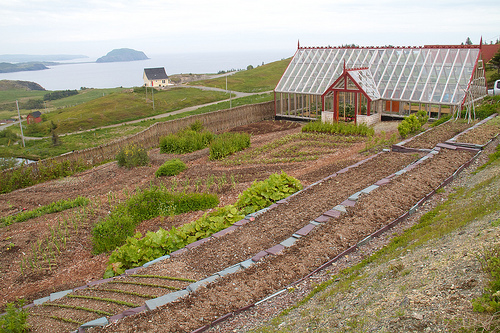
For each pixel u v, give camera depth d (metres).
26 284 8.46
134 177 17.19
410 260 5.99
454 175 10.92
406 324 4.25
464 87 22.98
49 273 8.90
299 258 7.25
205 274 7.16
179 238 9.09
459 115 20.45
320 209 9.51
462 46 24.56
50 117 50.06
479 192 8.55
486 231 5.82
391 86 25.55
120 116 45.91
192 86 70.00
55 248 10.11
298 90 29.86
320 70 29.89
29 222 12.37
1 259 9.55
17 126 46.53
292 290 6.34
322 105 26.89
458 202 8.54
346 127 21.98
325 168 14.70
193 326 5.53
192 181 15.36
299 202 10.26
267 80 72.06
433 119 23.61
